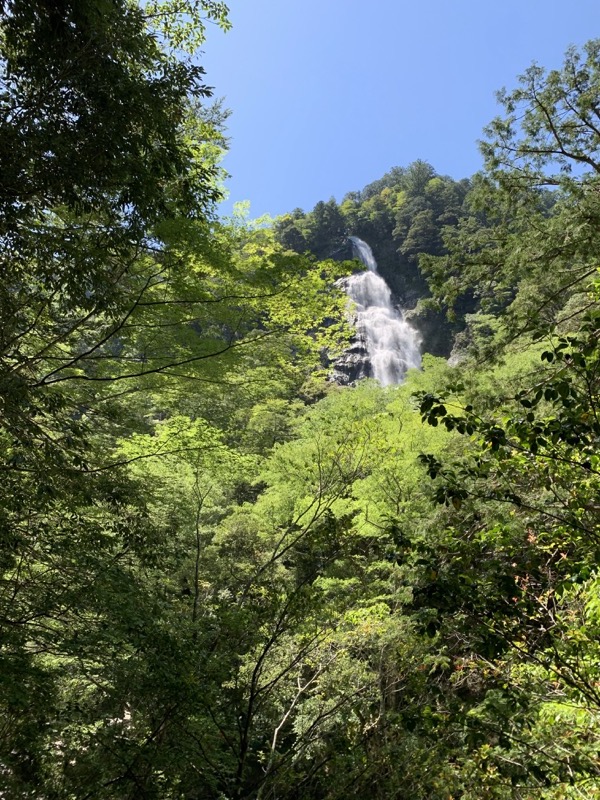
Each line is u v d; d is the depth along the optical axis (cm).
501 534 336
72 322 567
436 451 936
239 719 582
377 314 5066
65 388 615
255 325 660
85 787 421
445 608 302
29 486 447
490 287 976
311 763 725
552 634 381
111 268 524
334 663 692
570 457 337
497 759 409
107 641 420
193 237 525
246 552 1144
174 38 714
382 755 580
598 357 295
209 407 779
